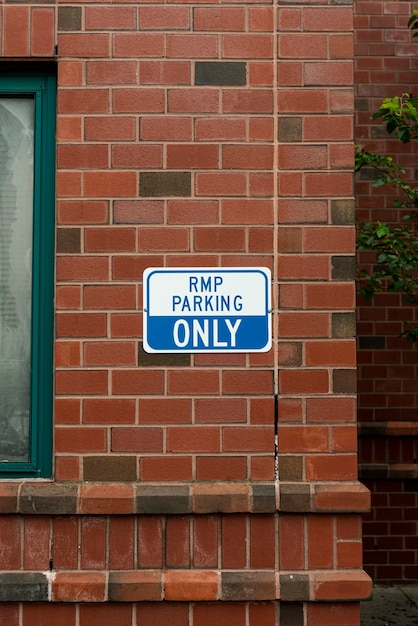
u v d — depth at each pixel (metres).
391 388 5.33
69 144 3.38
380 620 4.69
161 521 3.26
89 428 3.30
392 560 5.31
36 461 3.40
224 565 3.25
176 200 3.37
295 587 3.20
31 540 3.25
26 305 3.47
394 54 5.46
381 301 5.37
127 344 3.33
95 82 3.40
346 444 3.30
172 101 3.39
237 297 3.35
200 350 3.33
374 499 5.34
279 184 3.38
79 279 3.34
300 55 3.41
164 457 3.29
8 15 3.41
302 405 3.31
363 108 5.46
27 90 3.50
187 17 3.42
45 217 3.47
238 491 3.24
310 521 3.27
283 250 3.36
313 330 3.34
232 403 3.31
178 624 3.22
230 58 3.41
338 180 3.38
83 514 3.23
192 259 3.36
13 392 3.44
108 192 3.37
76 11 3.41
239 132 3.39
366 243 4.67
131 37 3.41
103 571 3.24
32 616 3.22
